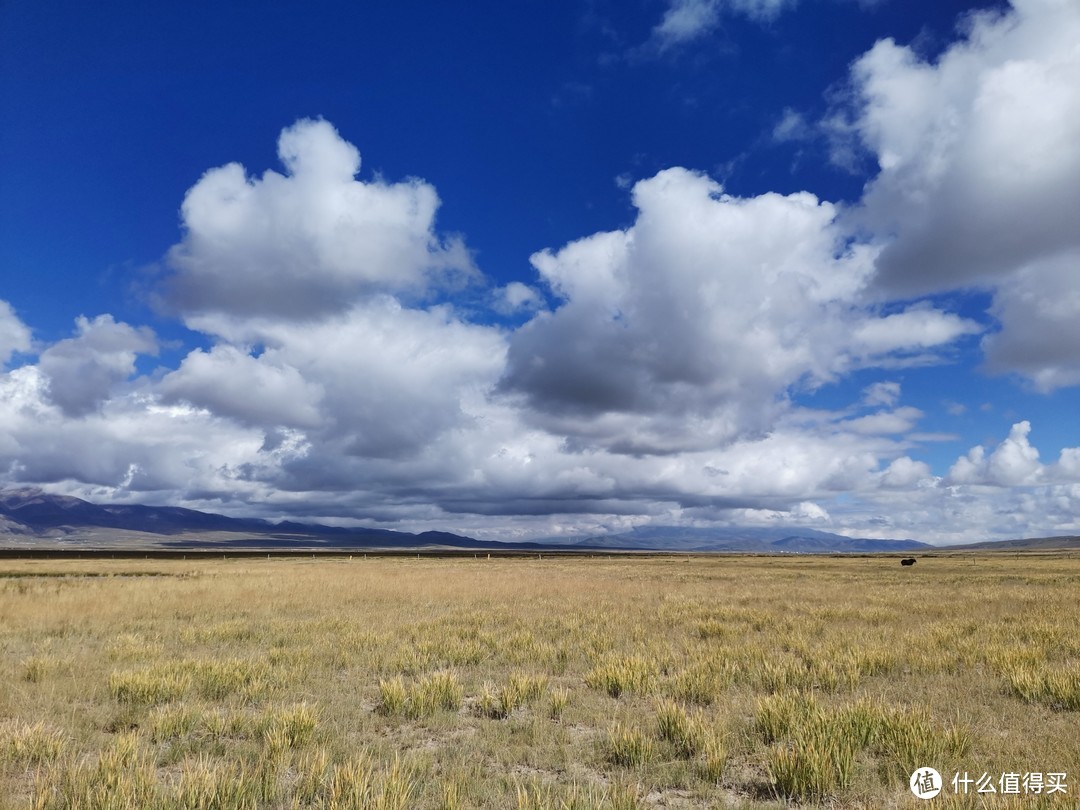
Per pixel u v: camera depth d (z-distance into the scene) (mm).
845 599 25969
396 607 23438
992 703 9617
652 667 11758
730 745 7672
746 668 11938
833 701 9617
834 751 6703
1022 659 11977
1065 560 86000
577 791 5949
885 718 7867
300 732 7727
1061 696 9500
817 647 13914
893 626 17891
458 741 8086
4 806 5770
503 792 6258
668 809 6000
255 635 16266
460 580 36906
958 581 38375
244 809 5656
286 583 33000
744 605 23797
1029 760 6930
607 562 86250
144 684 9914
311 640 15492
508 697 9461
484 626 18266
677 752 7555
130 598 24562
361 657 13219
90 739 7809
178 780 6504
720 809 5902
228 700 9766
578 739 8109
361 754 6953
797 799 6223
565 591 30734
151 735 8008
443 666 12758
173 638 15836
